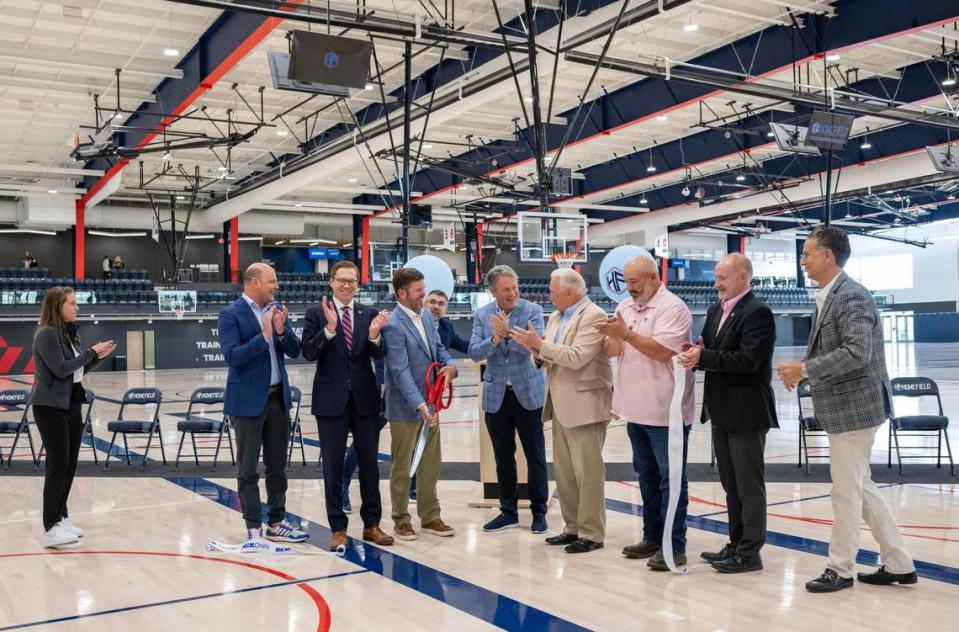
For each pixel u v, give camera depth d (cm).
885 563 389
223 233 2941
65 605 378
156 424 784
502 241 3784
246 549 466
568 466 475
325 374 475
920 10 1182
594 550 461
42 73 1590
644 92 1686
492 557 450
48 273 2750
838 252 386
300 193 2817
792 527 503
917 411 1177
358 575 419
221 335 477
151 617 360
